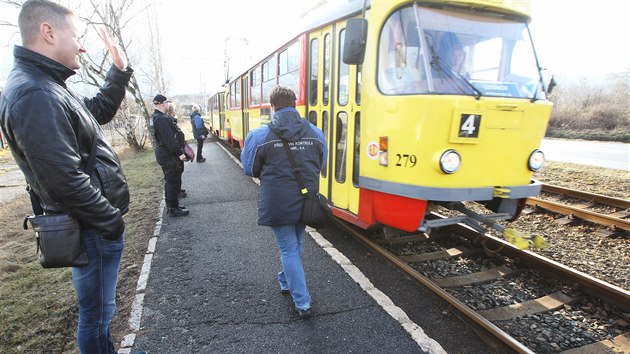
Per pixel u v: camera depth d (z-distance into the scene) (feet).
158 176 31.91
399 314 10.82
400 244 16.42
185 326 10.48
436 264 14.61
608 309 11.30
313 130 10.43
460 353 9.55
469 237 16.22
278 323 10.57
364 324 10.43
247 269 13.88
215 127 74.08
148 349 9.57
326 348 9.53
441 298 11.87
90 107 8.56
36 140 5.75
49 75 6.38
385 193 13.14
